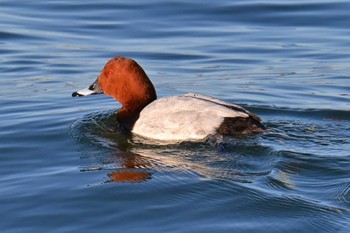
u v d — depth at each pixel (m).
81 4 22.62
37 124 13.79
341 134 12.72
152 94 13.50
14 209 10.32
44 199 10.59
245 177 11.09
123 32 20.45
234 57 18.52
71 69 17.72
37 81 16.88
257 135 12.36
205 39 19.84
